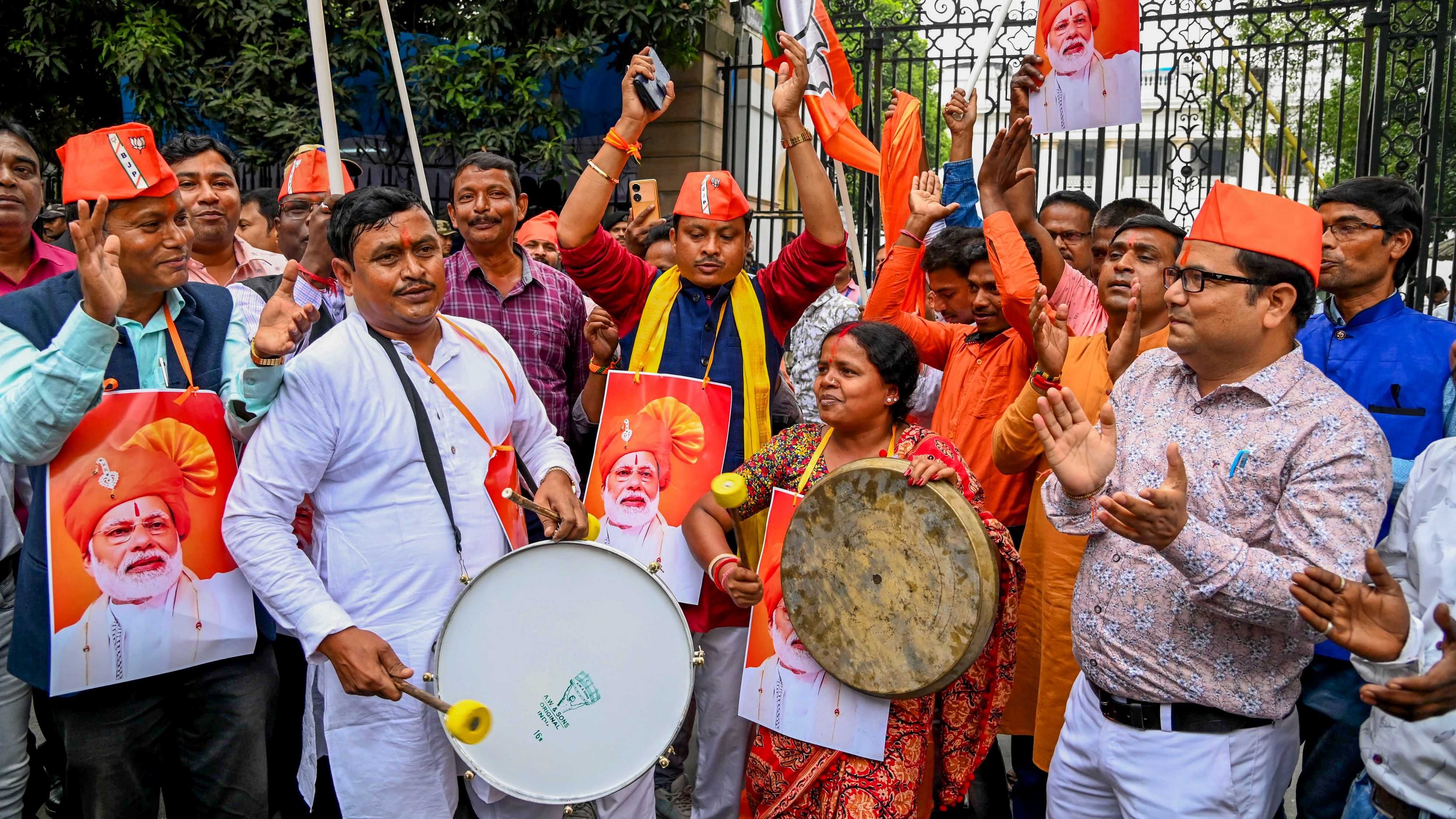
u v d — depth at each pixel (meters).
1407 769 2.08
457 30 9.27
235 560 2.52
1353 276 3.15
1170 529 2.07
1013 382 3.62
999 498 3.65
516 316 4.07
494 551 2.67
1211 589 2.11
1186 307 2.31
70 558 2.45
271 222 5.38
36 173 3.49
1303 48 7.68
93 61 10.05
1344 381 3.20
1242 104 7.74
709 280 3.43
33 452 2.38
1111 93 3.78
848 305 4.79
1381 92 7.76
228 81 9.06
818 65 4.35
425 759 2.55
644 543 3.22
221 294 2.83
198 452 2.60
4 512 2.98
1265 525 2.26
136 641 2.51
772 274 3.50
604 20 8.96
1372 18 7.67
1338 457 2.16
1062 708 3.12
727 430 3.25
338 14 9.24
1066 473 2.32
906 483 2.60
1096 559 2.48
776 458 3.08
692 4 9.02
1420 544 2.12
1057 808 2.70
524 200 4.16
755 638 2.91
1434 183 7.78
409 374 2.60
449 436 2.62
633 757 2.58
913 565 2.58
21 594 2.55
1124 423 2.55
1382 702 1.85
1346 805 2.33
